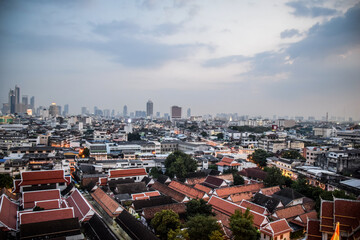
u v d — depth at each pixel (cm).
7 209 7006
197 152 17238
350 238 5191
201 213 7262
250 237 5653
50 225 6159
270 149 19350
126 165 14012
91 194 9675
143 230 6212
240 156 16675
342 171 11400
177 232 5788
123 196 9106
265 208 7625
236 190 9669
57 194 8238
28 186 9206
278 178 10262
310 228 5762
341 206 5447
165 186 10200
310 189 9294
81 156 16588
